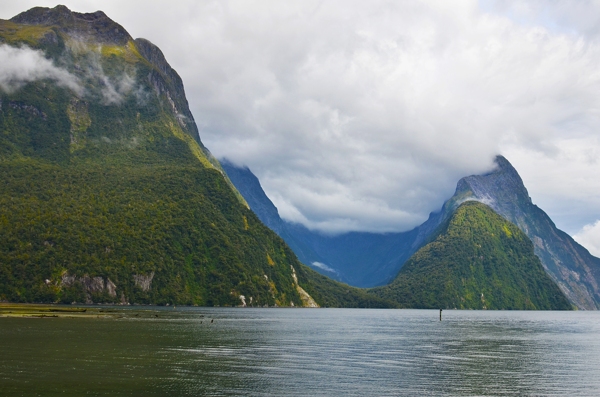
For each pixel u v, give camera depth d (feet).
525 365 379.35
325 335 563.07
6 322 555.28
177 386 276.00
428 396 273.95
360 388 286.05
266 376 307.99
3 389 256.93
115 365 321.73
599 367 375.66
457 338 571.69
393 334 605.31
